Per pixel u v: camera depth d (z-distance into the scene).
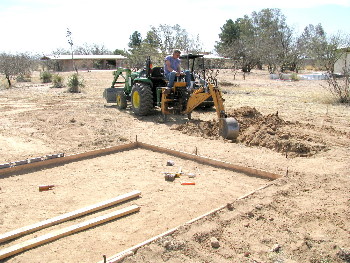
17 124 10.40
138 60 31.34
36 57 46.72
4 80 26.23
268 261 3.57
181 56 11.12
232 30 47.97
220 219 4.36
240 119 9.57
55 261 3.67
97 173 6.38
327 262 3.57
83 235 4.20
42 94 17.94
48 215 4.73
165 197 5.30
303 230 4.17
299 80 26.97
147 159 7.21
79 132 9.42
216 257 3.60
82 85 20.45
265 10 49.19
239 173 6.36
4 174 6.33
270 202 4.84
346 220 4.37
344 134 8.70
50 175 6.29
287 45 37.97
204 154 7.38
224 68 39.69
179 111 10.48
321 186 5.46
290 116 11.25
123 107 12.91
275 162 6.79
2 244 4.00
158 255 3.62
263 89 20.06
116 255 3.59
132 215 4.72
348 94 14.41
